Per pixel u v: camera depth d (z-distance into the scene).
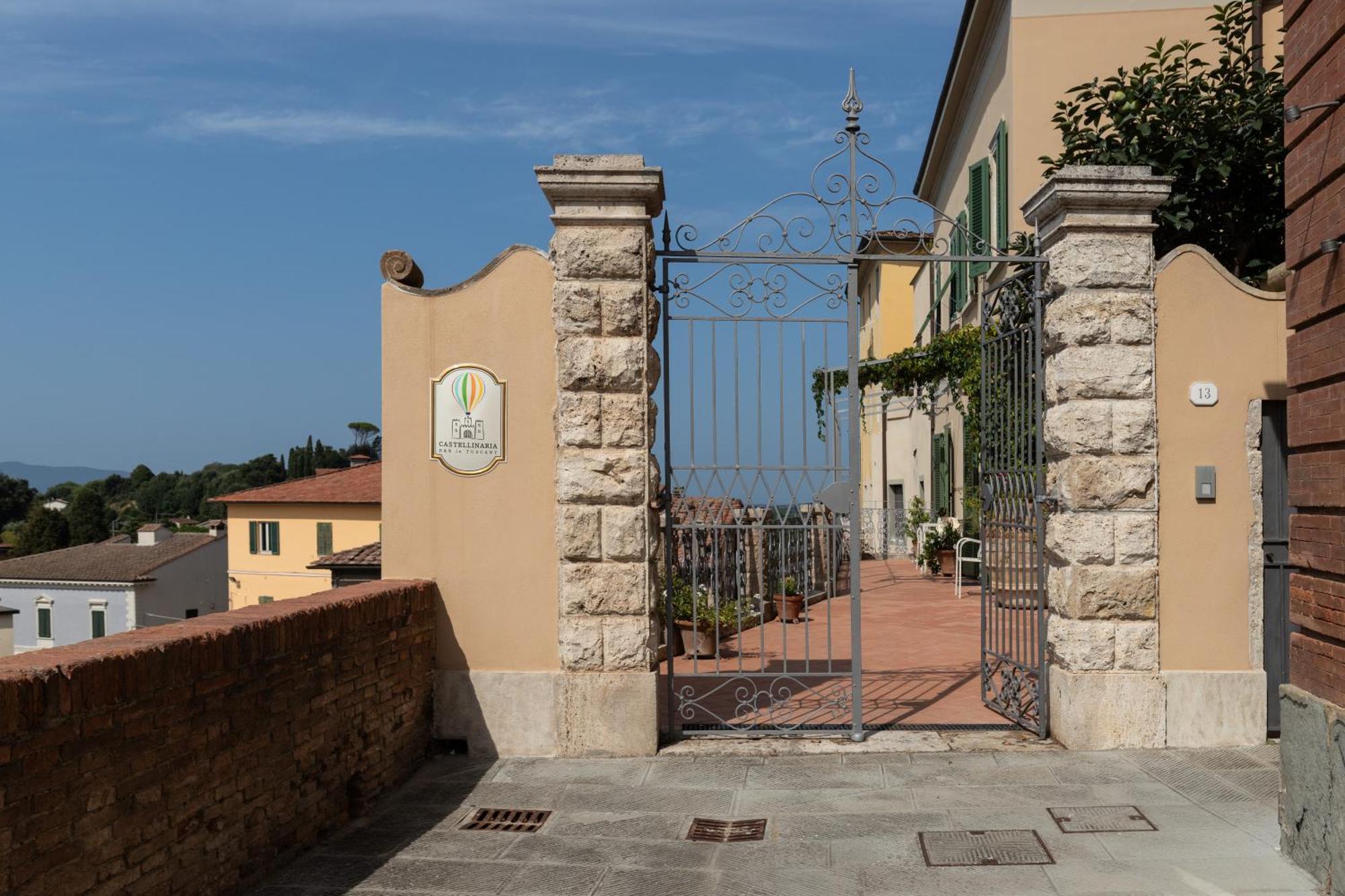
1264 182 9.07
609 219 7.04
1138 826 5.68
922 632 11.70
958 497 18.94
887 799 6.20
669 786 6.49
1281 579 7.13
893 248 21.39
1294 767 5.09
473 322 7.20
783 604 7.46
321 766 5.64
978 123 17.20
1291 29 5.18
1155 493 7.05
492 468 7.18
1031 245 9.03
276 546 42.12
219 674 4.66
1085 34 13.70
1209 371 7.09
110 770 3.91
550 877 5.18
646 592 7.07
